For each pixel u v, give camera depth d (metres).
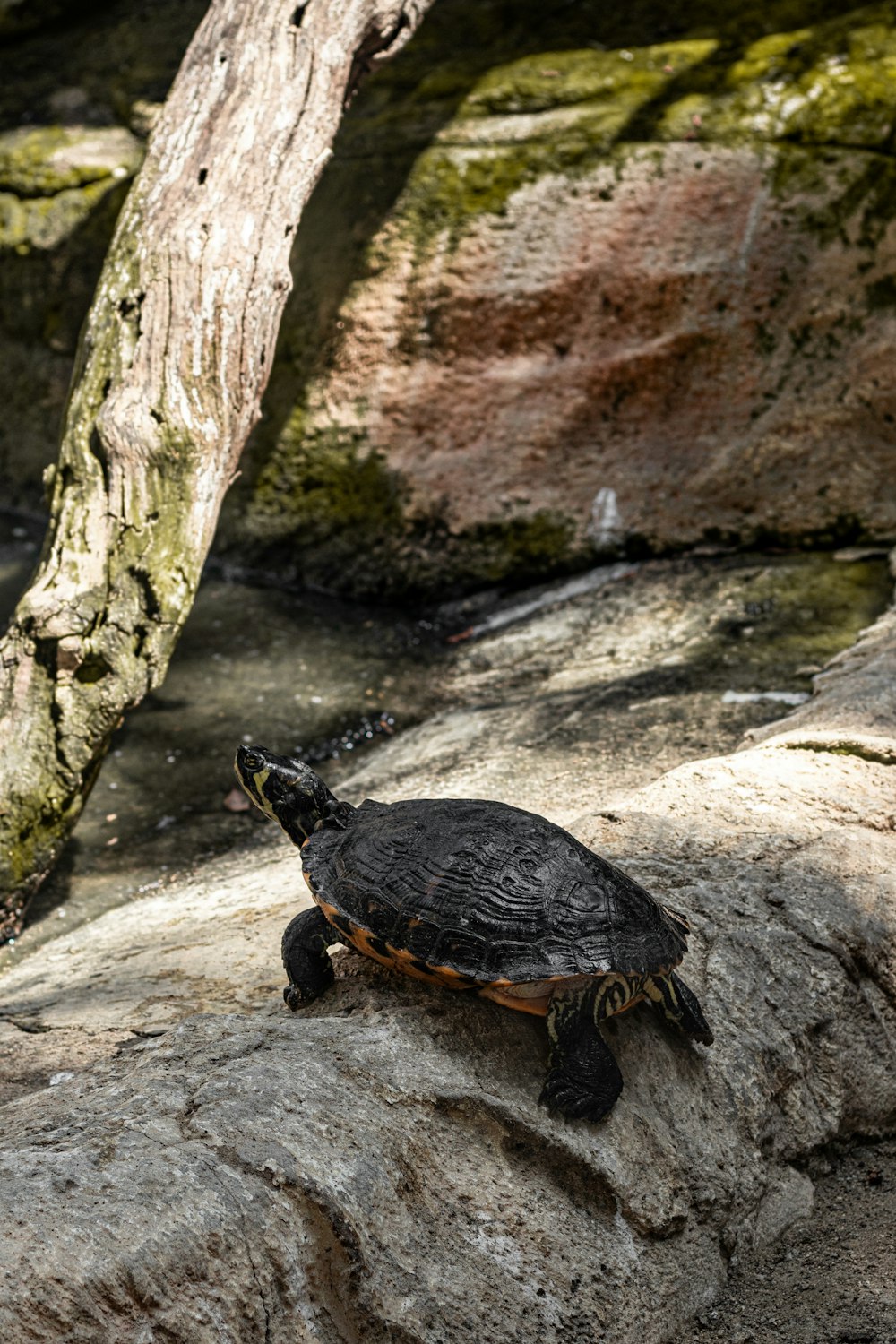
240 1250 2.14
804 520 7.28
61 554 5.03
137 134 8.91
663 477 7.46
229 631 7.47
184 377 5.29
